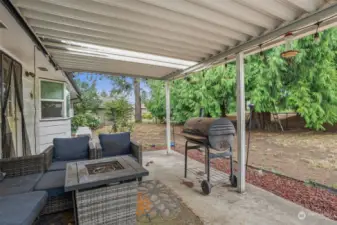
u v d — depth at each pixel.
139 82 16.92
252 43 2.67
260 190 3.01
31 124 4.66
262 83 7.46
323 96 7.40
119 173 2.10
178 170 4.04
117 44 2.94
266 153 5.51
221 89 8.46
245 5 1.96
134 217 2.16
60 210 2.35
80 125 11.47
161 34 2.58
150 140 8.41
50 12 1.95
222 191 2.99
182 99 10.32
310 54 7.02
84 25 2.28
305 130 9.30
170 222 2.19
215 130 2.92
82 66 4.33
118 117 8.66
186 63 4.09
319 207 2.44
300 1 1.81
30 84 4.64
